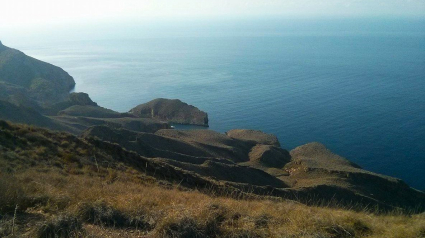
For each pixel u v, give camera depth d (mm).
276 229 6375
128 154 22766
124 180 14797
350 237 6270
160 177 20641
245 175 39250
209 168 37312
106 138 46312
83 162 17109
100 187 11109
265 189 27500
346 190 33469
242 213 7129
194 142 62500
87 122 80688
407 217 8500
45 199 7707
